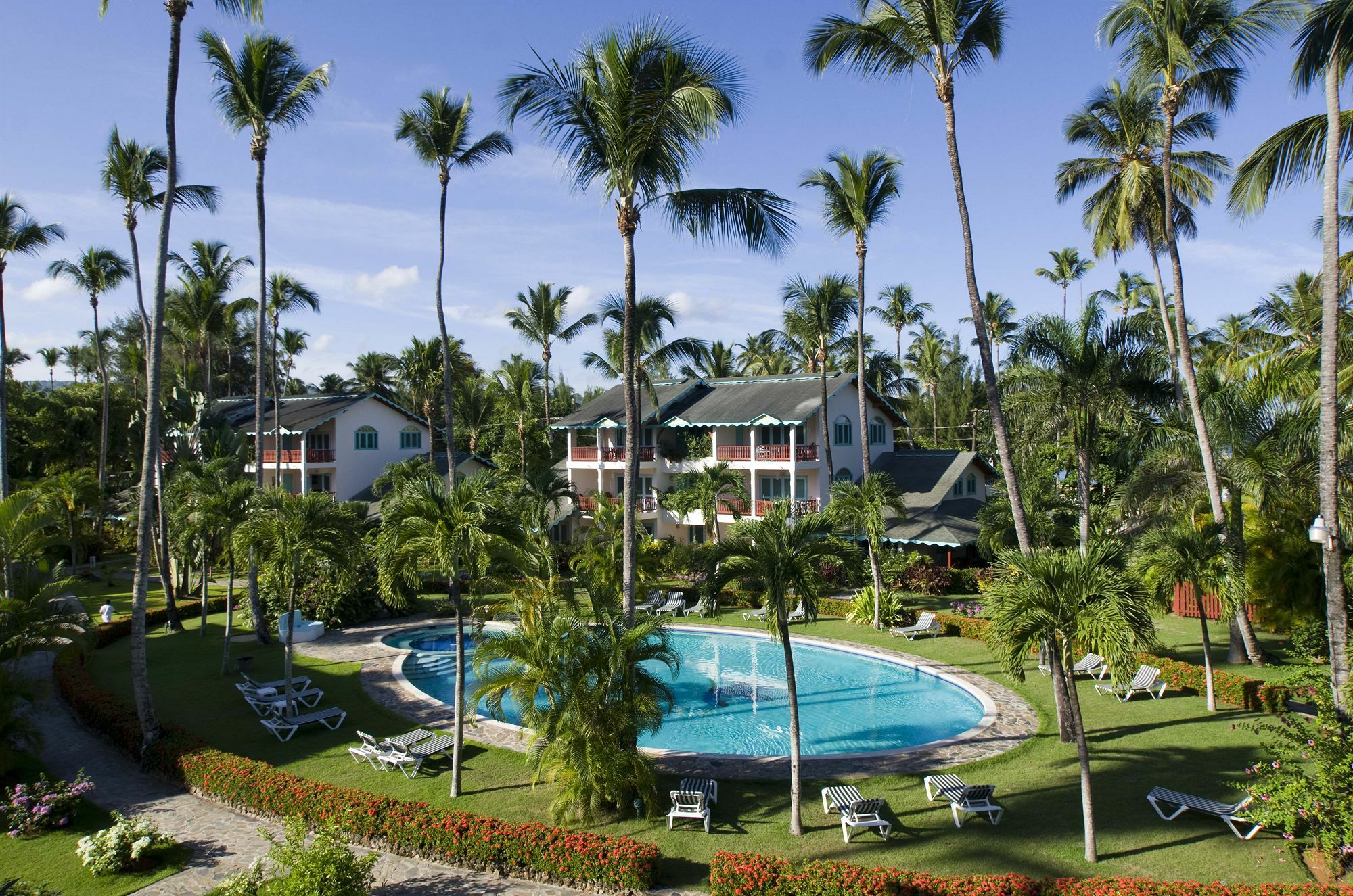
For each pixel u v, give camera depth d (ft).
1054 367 71.82
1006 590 38.32
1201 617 61.31
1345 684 41.86
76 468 168.76
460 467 167.02
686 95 51.03
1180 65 65.36
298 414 158.61
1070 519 110.73
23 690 48.62
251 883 33.60
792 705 42.09
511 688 47.57
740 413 134.41
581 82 54.39
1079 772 48.80
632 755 43.88
